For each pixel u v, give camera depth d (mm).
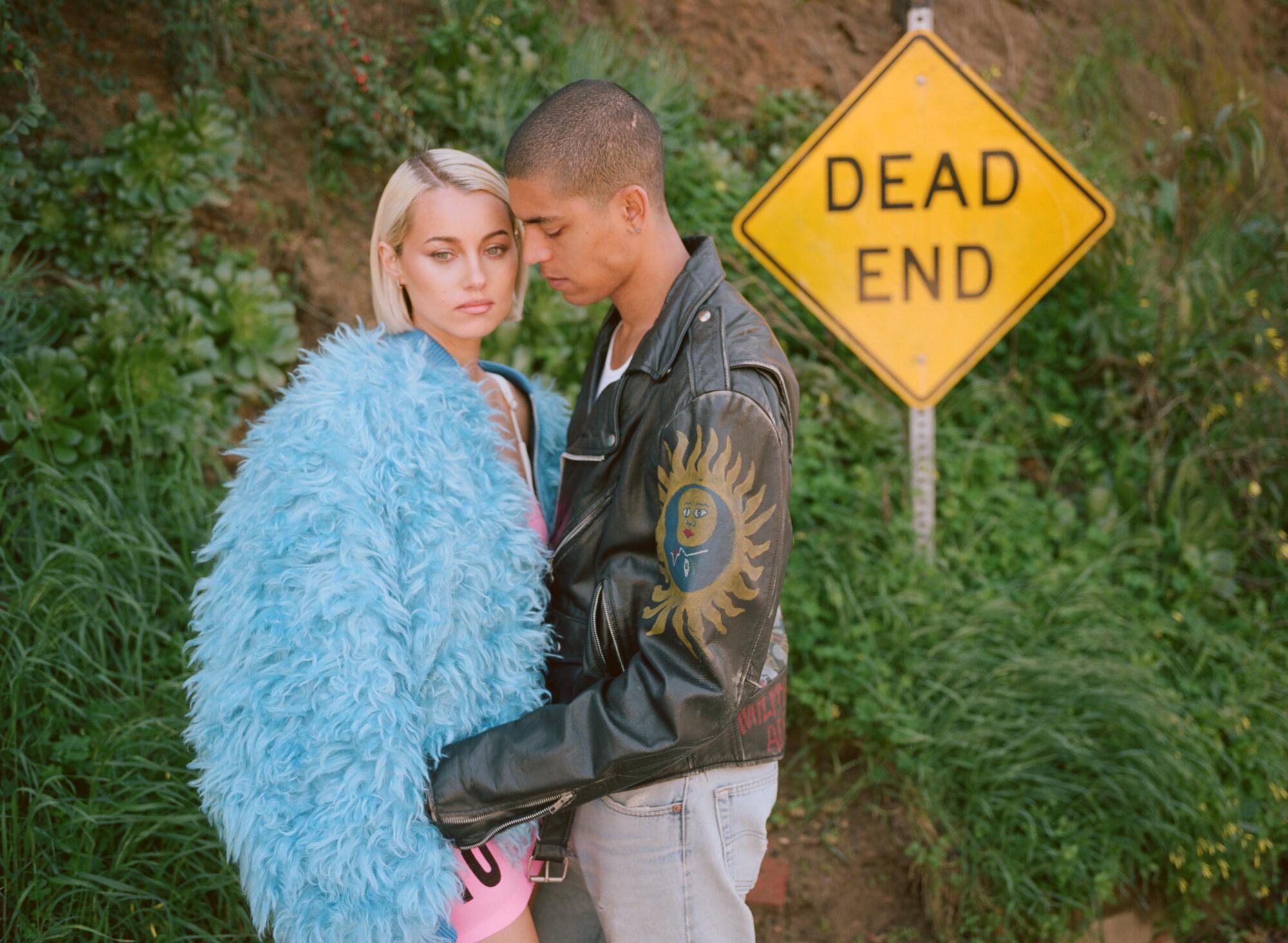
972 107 3391
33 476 2930
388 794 1572
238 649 1618
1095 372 4223
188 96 3504
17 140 3252
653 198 1778
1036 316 4277
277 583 1580
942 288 3461
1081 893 2947
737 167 4328
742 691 1607
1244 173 4707
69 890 2324
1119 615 3535
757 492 1602
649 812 1768
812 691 3246
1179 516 3820
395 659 1568
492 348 3648
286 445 1627
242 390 3375
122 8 3727
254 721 1591
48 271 3318
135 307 3262
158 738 2547
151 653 2760
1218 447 3975
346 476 1584
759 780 1863
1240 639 3621
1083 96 4949
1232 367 4129
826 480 3648
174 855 2412
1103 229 3404
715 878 1791
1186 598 3689
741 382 1625
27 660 2480
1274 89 5328
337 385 1667
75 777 2477
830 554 3469
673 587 1570
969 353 3484
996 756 3084
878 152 3420
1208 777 3107
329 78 3791
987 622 3404
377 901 1597
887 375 3500
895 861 3055
